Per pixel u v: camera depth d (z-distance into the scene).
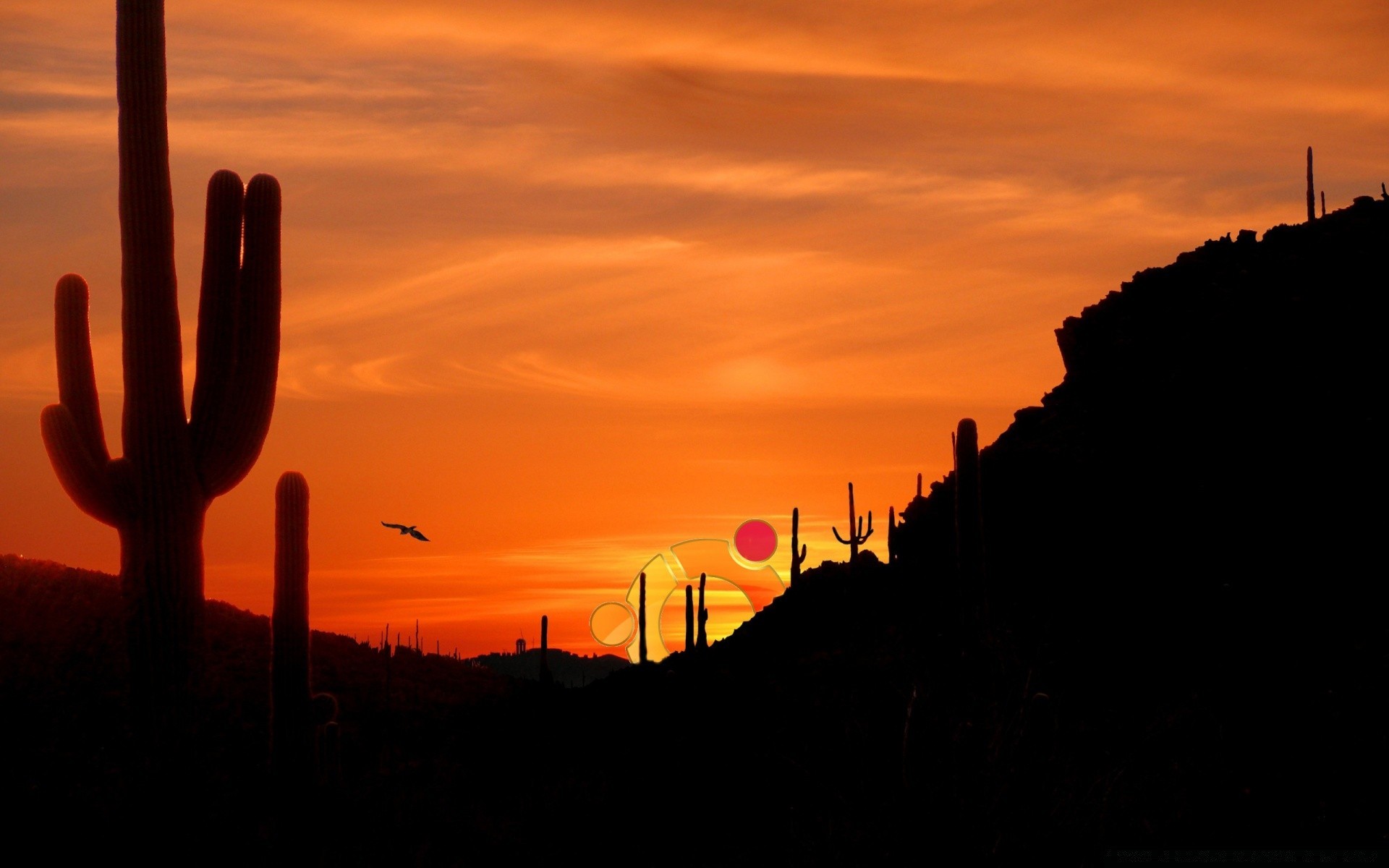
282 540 22.66
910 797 15.13
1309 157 58.31
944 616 40.72
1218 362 47.03
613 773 33.84
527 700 60.75
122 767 26.92
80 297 19.73
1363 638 30.72
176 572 19.69
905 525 55.16
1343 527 37.25
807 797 21.98
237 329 20.52
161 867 17.98
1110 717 28.09
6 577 58.59
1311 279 48.66
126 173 19.88
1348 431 40.72
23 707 42.72
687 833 25.33
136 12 19.95
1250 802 18.72
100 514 19.27
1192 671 31.73
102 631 54.38
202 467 20.14
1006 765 15.21
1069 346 56.62
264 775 23.53
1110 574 40.72
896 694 25.12
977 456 33.00
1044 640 36.22
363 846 21.06
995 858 14.38
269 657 60.75
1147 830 15.62
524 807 29.84
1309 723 24.86
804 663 43.12
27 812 19.44
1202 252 56.38
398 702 62.25
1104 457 46.62
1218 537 39.50
